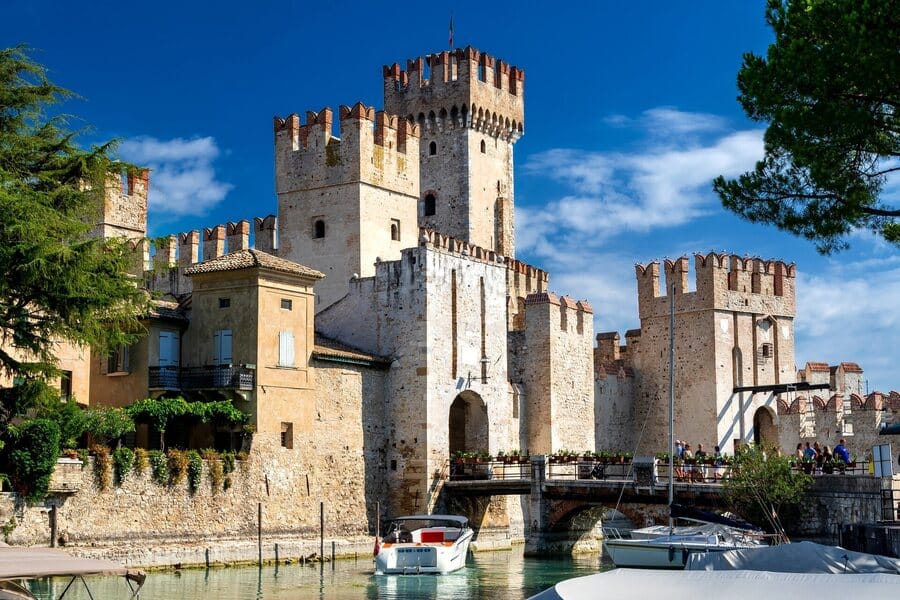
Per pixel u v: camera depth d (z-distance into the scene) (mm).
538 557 67062
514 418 79188
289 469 63906
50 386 52375
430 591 52000
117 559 53375
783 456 59656
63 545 51875
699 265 88562
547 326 80562
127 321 53906
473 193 96125
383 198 78250
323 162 78125
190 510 58156
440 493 70500
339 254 76750
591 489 65750
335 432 67250
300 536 64000
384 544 59281
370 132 77750
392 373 71500
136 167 52750
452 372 72375
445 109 96875
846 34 34938
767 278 91188
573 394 82562
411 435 70375
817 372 94562
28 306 54344
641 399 90500
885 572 33250
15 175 48406
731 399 87688
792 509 55906
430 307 71125
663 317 90000
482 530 72875
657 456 67812
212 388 62219
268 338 63594
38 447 50781
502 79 99875
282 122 80250
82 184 53188
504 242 99000
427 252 71250
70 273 47156
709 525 58156
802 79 36062
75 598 46188
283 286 64812
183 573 55562
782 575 30891
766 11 38469
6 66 49562
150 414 58094
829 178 36594
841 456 60969
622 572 32281
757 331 90000
